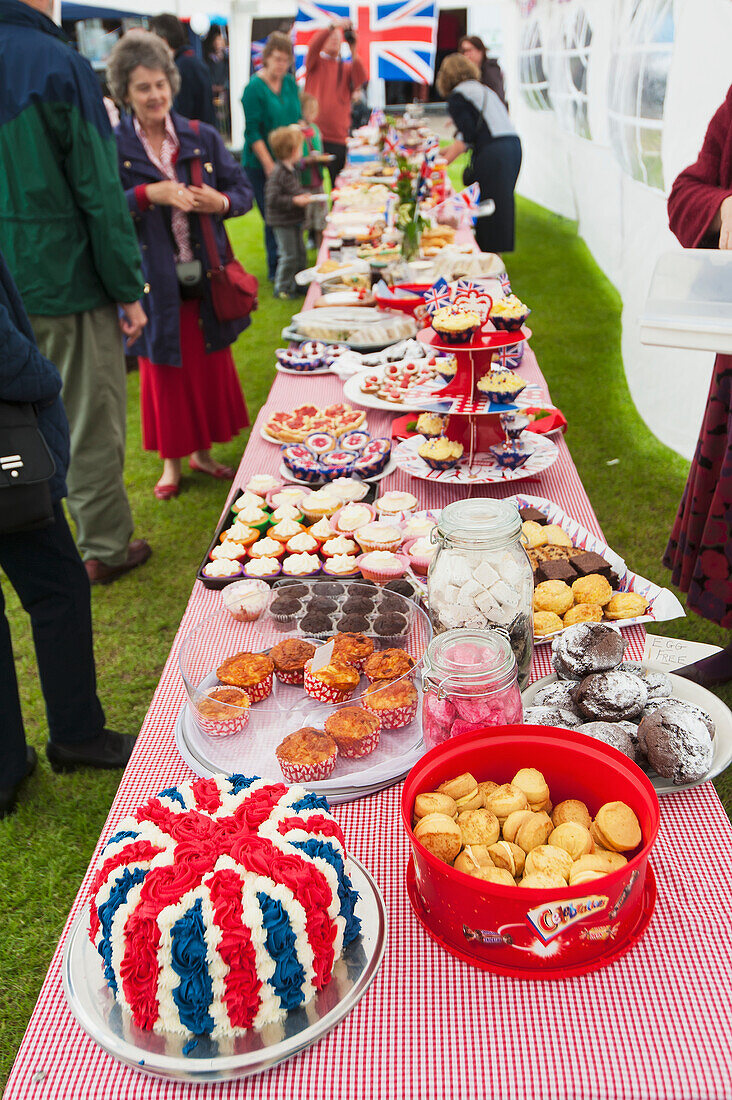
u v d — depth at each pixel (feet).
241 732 4.43
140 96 10.77
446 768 3.54
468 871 3.15
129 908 2.88
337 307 11.99
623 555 12.05
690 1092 2.74
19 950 7.32
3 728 7.98
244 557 6.44
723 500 6.98
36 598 7.39
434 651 3.70
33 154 8.88
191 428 13.46
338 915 3.07
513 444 7.19
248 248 31.09
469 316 6.66
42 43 8.61
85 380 10.53
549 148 31.30
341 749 4.16
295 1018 2.96
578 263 26.53
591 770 3.51
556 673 4.56
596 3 20.03
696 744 3.78
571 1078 2.79
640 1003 3.01
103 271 9.71
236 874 2.92
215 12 34.55
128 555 12.64
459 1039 2.93
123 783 4.28
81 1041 3.04
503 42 36.96
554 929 3.01
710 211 6.34
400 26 27.02
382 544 6.09
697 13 11.86
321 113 27.91
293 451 7.84
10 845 8.18
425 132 24.59
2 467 5.95
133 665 10.71
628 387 17.44
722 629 10.36
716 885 3.47
